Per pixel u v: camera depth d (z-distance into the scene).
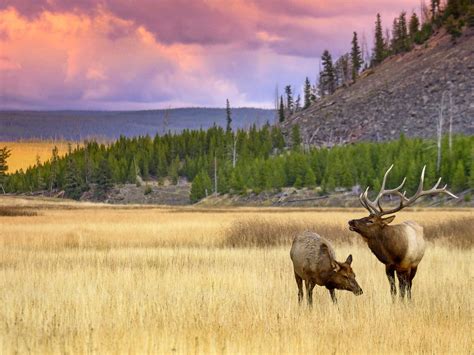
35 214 191.00
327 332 34.94
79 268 60.31
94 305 40.75
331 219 123.94
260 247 88.38
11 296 44.09
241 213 199.25
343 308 40.50
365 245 84.00
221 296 43.69
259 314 38.38
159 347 31.94
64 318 37.81
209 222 135.75
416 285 49.88
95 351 31.38
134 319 36.84
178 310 39.41
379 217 46.50
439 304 41.28
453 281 51.03
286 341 32.81
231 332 34.62
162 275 55.59
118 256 76.69
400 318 38.19
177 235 106.38
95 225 128.62
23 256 76.69
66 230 116.00
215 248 86.12
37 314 38.66
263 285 49.03
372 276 52.38
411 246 46.19
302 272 43.75
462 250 78.25
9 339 33.12
